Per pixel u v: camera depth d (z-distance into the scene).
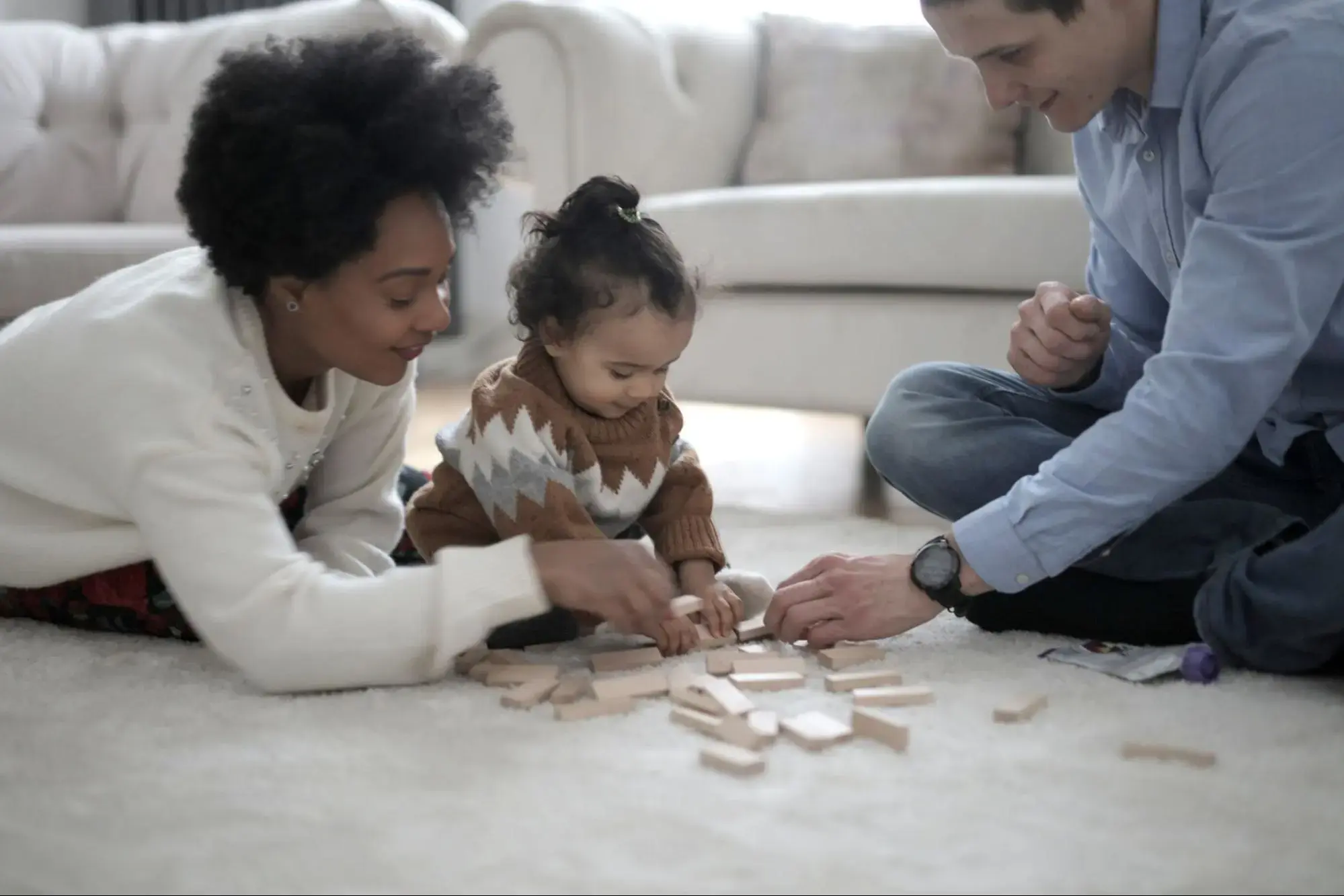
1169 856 0.79
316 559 1.30
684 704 1.04
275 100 1.09
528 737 0.98
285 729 0.99
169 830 0.82
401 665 1.06
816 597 1.20
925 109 2.53
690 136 2.42
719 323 2.17
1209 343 1.08
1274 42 1.09
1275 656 1.15
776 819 0.83
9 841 0.81
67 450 1.14
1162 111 1.19
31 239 2.09
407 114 1.11
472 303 3.33
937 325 2.00
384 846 0.79
